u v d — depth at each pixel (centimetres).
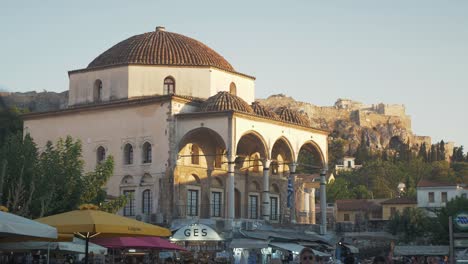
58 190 5559
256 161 8475
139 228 2845
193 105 7650
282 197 8894
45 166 5575
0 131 10344
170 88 7919
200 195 7700
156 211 7406
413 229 11112
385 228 11488
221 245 6731
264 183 7894
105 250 4259
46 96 13888
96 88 8088
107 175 6028
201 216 7675
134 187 7588
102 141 7844
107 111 7856
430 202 13462
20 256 4506
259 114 7962
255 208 8488
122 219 2884
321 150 8700
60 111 8112
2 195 5141
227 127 7306
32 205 5253
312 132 8581
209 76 7988
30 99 13662
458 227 2898
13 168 5366
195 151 7719
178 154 7438
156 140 7494
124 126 7719
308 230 8244
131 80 7856
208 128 7369
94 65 8288
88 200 5881
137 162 7600
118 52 8169
